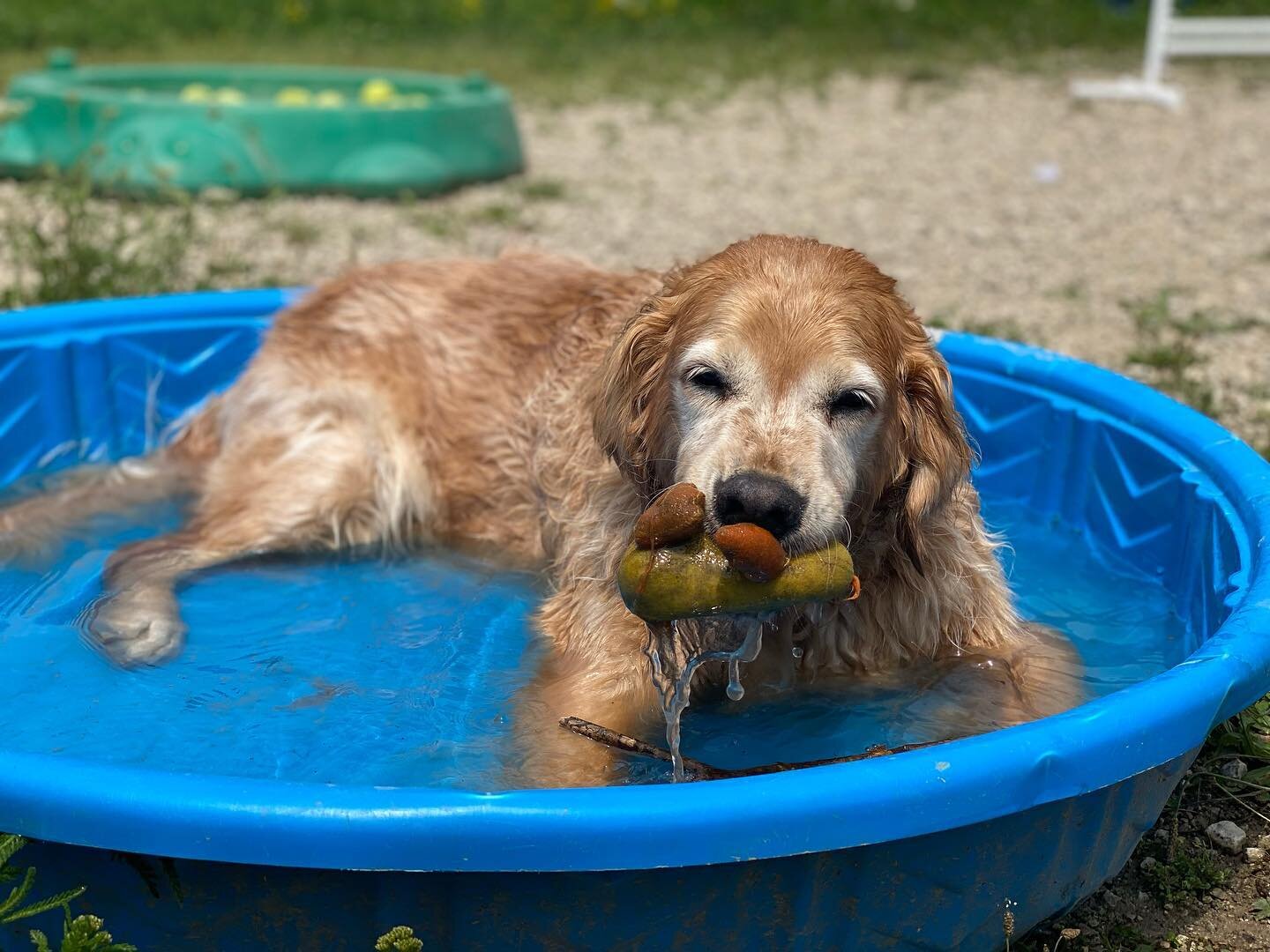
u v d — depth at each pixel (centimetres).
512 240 243
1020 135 339
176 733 105
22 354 149
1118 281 219
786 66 441
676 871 82
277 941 85
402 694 111
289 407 139
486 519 137
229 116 262
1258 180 289
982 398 148
